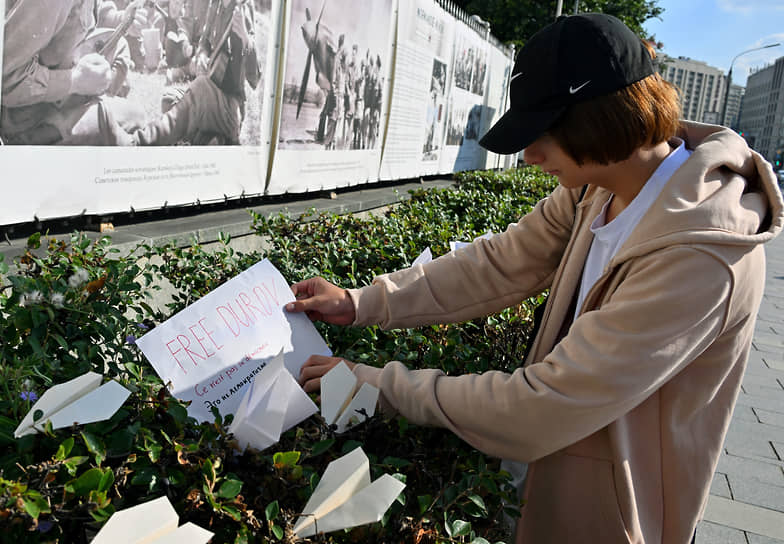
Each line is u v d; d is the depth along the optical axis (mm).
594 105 1090
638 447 1251
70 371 1244
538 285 1635
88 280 1467
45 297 1305
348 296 1549
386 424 1204
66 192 2973
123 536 723
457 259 1626
